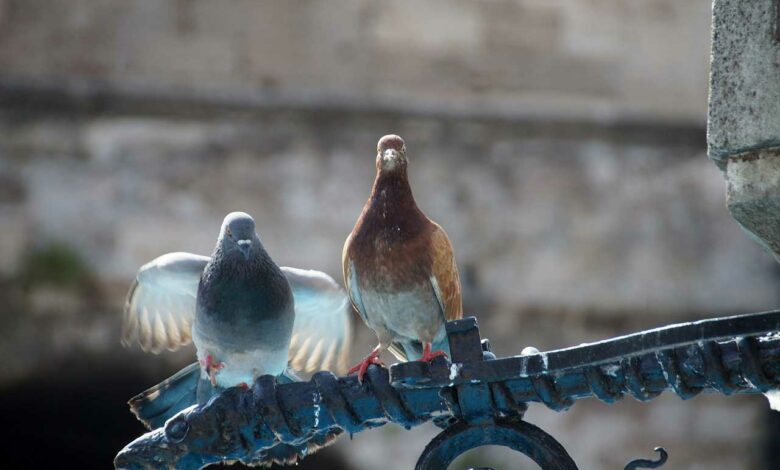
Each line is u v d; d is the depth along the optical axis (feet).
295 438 12.69
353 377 12.59
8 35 51.21
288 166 51.21
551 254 52.60
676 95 54.75
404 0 53.42
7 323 48.80
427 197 52.13
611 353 11.43
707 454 52.29
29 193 49.52
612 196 53.16
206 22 52.16
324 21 52.90
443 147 52.54
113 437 52.95
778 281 53.42
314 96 51.96
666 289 53.01
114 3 51.72
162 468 12.86
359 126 52.03
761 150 11.53
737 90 11.60
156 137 50.62
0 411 52.13
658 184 53.47
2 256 49.14
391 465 48.67
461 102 53.47
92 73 51.49
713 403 52.54
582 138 53.31
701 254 53.36
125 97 50.55
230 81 52.24
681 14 54.80
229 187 50.75
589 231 52.90
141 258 49.85
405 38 53.42
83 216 49.73
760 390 11.27
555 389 11.84
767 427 52.70
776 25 11.32
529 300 52.31
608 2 54.60
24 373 49.19
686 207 53.47
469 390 11.95
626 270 52.90
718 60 11.76
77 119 50.19
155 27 51.83
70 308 49.21
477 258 52.13
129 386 50.44
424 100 53.26
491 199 52.49
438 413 12.50
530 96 54.19
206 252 50.37
